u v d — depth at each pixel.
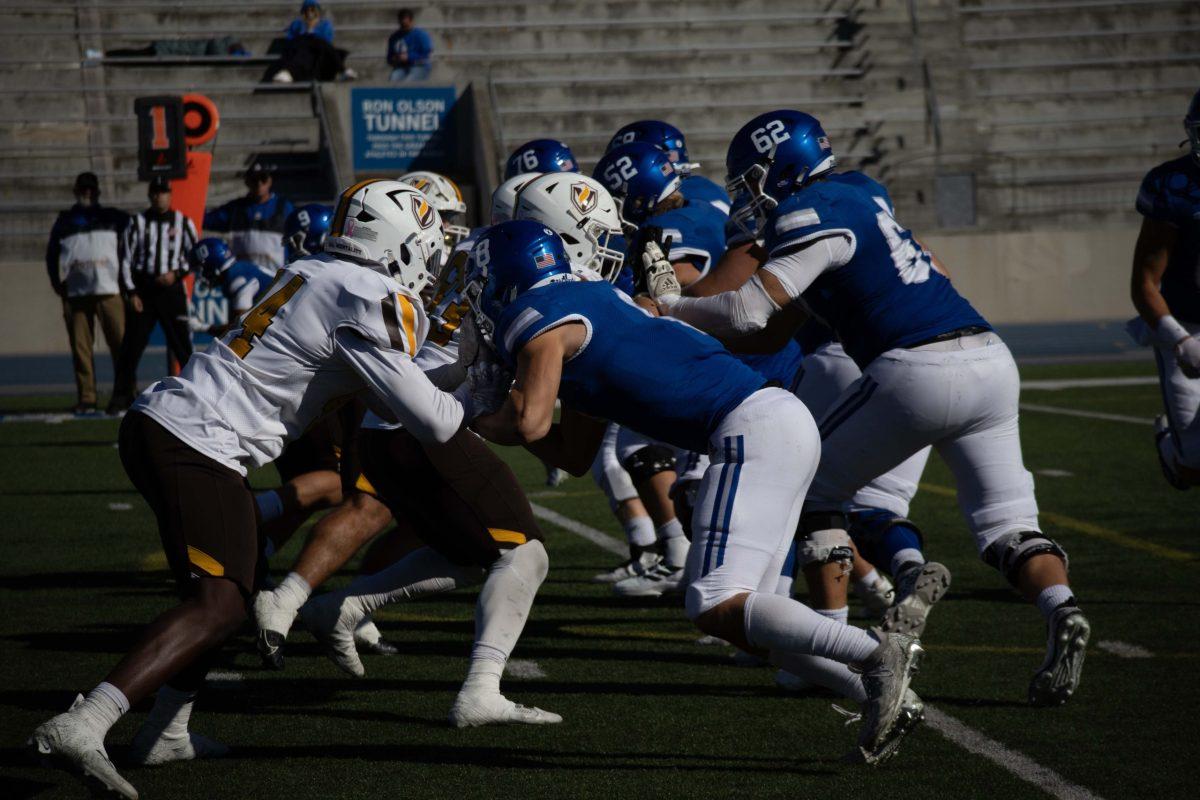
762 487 13.05
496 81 79.31
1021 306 79.00
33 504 29.80
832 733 14.23
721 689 16.00
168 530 12.55
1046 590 14.61
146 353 69.00
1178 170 18.88
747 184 15.58
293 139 74.62
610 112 78.69
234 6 79.44
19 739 14.16
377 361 12.85
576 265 14.91
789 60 82.31
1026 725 14.28
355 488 16.28
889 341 14.74
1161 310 19.02
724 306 14.74
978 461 15.20
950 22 84.12
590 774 12.96
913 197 79.38
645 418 13.34
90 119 74.50
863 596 18.44
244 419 12.91
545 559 15.23
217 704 15.57
